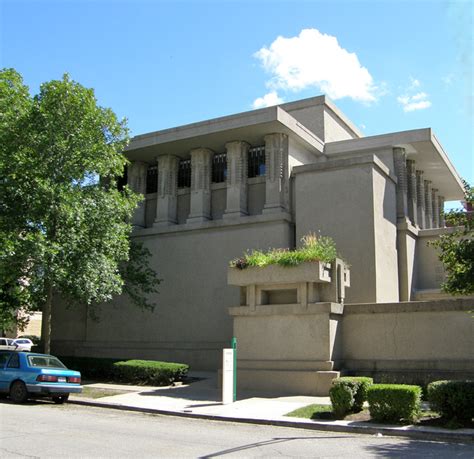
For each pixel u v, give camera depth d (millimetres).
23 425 11203
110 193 20281
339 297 16953
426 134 24797
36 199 18234
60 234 18422
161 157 26656
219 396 16203
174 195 26484
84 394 16766
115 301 26375
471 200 12461
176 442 9641
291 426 11750
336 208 22125
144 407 14164
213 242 24172
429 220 30641
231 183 24531
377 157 23969
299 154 25094
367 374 16234
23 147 18688
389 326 16312
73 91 18984
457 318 15438
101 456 8297
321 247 17172
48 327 19516
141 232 26078
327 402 14336
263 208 24000
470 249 12062
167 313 24750
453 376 15094
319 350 16094
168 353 24219
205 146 25453
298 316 16578
